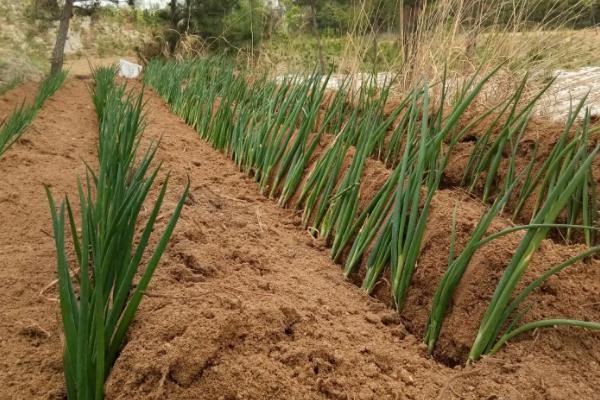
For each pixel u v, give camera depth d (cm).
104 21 1416
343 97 252
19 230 164
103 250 90
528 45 276
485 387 97
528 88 265
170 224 86
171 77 554
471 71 288
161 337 95
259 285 126
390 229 140
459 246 136
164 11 1081
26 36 1237
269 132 243
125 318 88
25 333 106
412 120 143
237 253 144
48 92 472
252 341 99
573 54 289
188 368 89
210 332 95
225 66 463
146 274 87
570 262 97
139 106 142
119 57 1376
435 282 134
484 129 228
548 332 110
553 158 168
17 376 94
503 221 152
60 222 76
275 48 463
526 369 101
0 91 486
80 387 78
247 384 89
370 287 143
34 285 126
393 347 116
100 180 101
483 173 211
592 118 232
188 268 127
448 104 272
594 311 114
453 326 120
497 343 108
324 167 190
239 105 318
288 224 195
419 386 101
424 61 289
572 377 100
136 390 86
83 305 76
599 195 172
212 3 927
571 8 269
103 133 178
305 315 114
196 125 382
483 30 289
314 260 164
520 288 120
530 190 175
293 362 97
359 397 93
